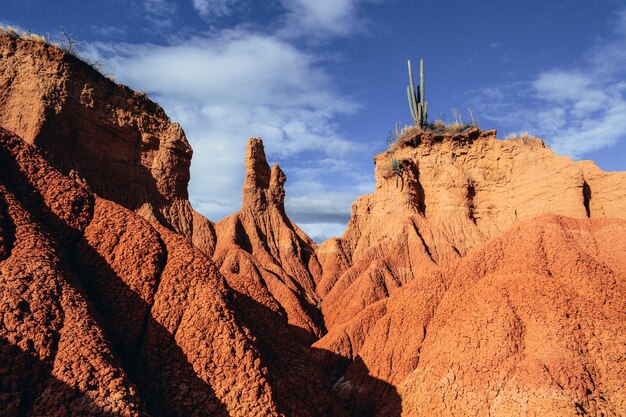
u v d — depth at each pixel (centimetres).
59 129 5312
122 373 1742
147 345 2108
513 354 3138
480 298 3588
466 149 7538
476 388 3052
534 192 6694
